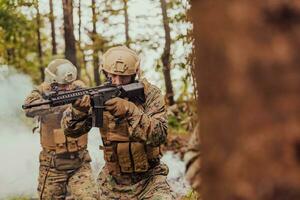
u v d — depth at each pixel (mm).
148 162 4172
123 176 4211
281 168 1157
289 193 1158
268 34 1154
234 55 1184
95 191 5312
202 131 1271
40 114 5285
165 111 4137
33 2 14828
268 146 1162
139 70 4211
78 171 5367
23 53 16016
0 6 14711
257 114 1167
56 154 5324
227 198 1233
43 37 17516
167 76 13812
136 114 3979
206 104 1251
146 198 4199
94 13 15734
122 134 4129
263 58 1156
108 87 4113
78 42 15867
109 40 15914
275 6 1146
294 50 1138
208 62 1235
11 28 15117
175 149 9242
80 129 4250
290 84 1138
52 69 5223
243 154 1192
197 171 2727
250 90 1170
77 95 4098
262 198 1180
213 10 1215
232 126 1202
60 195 5430
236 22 1181
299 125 1139
